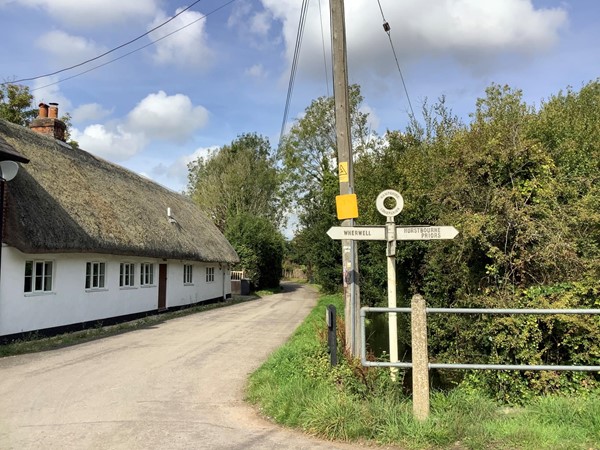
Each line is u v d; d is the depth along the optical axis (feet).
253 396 23.32
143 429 18.70
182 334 47.26
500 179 26.81
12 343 40.57
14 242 40.42
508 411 19.10
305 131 130.62
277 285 157.99
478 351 25.35
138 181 80.84
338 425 17.52
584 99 50.80
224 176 174.81
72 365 31.76
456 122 49.19
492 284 25.81
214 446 16.75
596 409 17.31
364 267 47.91
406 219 37.88
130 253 56.95
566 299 22.04
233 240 137.08
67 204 49.44
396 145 53.42
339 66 25.12
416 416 17.76
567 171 29.78
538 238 24.32
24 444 16.94
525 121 34.88
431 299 29.68
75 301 50.37
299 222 135.13
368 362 19.74
